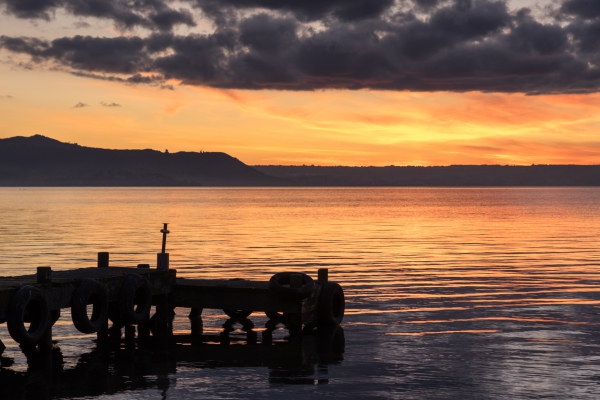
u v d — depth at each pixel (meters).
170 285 20.31
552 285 28.22
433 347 17.03
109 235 57.59
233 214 108.62
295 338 18.58
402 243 51.16
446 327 19.62
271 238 55.88
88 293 16.98
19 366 15.37
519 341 17.64
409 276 31.20
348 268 34.34
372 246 48.22
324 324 19.97
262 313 23.06
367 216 102.38
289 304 18.98
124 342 18.17
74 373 14.75
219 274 31.56
